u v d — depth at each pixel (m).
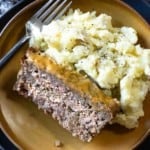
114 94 0.26
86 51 0.26
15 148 0.25
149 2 0.31
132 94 0.25
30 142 0.25
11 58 0.27
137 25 0.28
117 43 0.27
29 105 0.26
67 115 0.26
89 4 0.29
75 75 0.25
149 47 0.28
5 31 0.27
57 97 0.26
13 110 0.26
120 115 0.25
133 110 0.25
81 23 0.27
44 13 0.28
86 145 0.25
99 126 0.25
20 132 0.25
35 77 0.26
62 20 0.28
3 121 0.25
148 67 0.26
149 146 0.25
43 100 0.26
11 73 0.27
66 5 0.28
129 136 0.25
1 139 0.25
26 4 0.29
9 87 0.26
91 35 0.27
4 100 0.26
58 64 0.26
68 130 0.25
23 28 0.28
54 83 0.25
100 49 0.27
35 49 0.26
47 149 0.25
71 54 0.26
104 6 0.29
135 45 0.28
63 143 0.25
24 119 0.26
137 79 0.26
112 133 0.25
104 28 0.27
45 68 0.25
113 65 0.26
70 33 0.26
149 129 0.25
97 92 0.25
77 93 0.25
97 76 0.25
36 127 0.25
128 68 0.26
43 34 0.27
